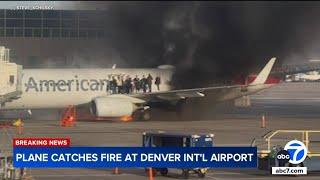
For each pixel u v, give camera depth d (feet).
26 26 591.37
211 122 473.26
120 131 383.04
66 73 487.20
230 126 431.84
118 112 460.96
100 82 491.31
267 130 397.60
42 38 588.50
